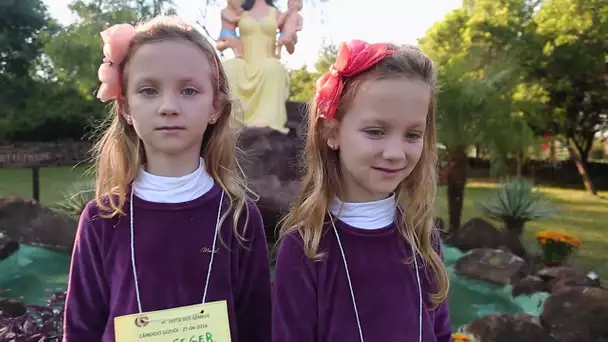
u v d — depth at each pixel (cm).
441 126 716
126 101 147
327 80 145
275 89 658
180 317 136
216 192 155
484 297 466
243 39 687
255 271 160
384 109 133
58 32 1705
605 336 330
